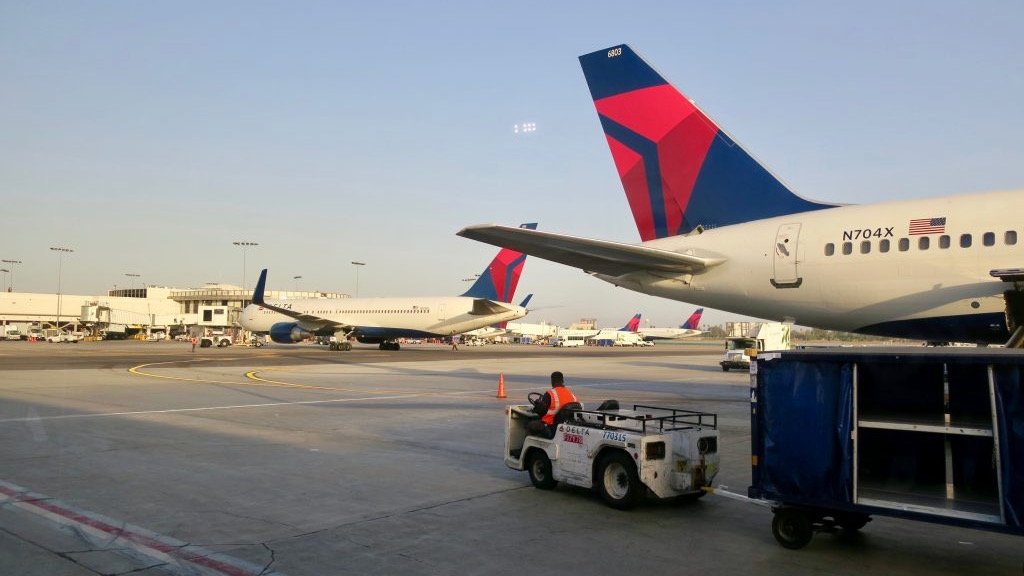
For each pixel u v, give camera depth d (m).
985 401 6.82
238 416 17.25
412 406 19.88
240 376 30.95
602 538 7.45
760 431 7.28
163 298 146.88
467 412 18.45
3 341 104.12
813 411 6.92
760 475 7.24
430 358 52.53
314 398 21.89
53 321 132.88
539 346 120.50
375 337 66.81
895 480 7.36
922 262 12.92
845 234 13.93
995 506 6.23
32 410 17.94
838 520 7.30
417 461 11.65
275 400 21.16
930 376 7.15
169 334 117.94
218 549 6.85
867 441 7.48
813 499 6.83
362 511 8.40
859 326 14.21
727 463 11.72
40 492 9.12
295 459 11.69
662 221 17.33
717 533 7.72
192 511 8.27
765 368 7.30
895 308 13.36
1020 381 5.76
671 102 17.06
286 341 67.38
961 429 6.09
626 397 23.52
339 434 14.51
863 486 7.10
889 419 6.75
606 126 18.03
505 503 8.92
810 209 15.17
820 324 14.78
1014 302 11.57
